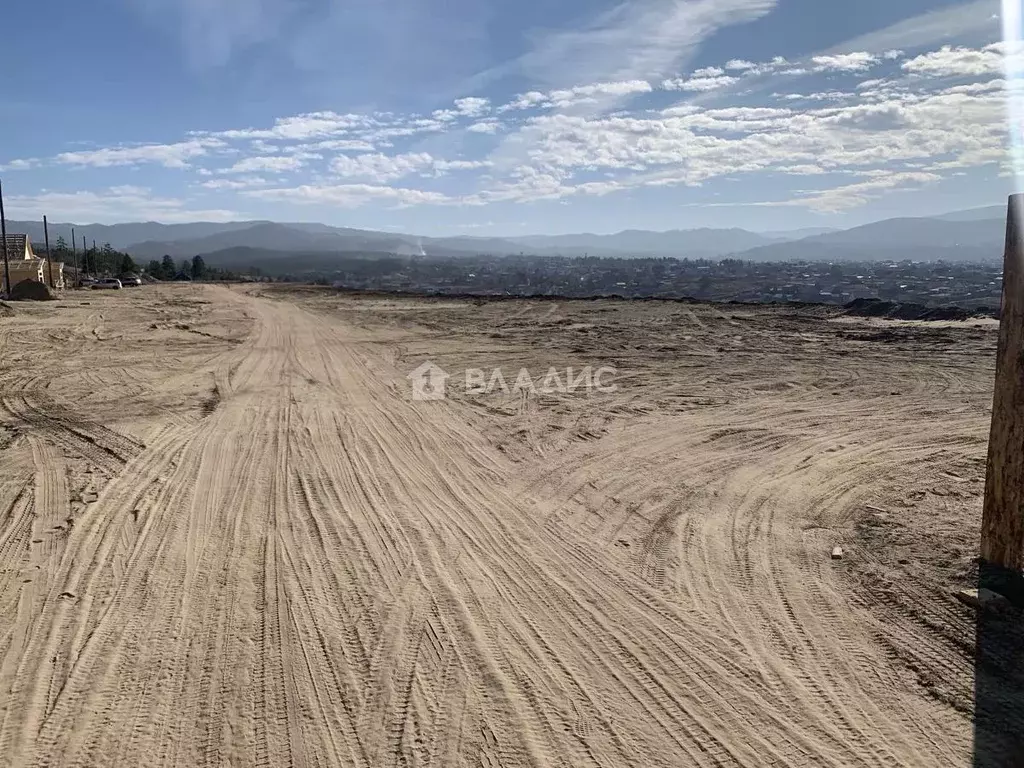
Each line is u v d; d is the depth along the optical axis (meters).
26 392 14.29
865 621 5.12
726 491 7.89
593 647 4.87
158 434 10.76
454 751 3.87
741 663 4.66
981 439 9.84
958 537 6.41
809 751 3.85
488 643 4.93
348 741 3.96
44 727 4.07
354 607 5.45
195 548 6.54
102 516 7.32
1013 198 5.28
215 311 36.03
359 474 8.75
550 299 38.97
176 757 3.84
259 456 9.55
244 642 4.95
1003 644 4.76
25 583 5.82
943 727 3.99
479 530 6.95
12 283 51.09
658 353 18.72
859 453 9.26
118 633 5.06
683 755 3.83
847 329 22.05
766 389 13.65
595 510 7.44
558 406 12.55
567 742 3.94
